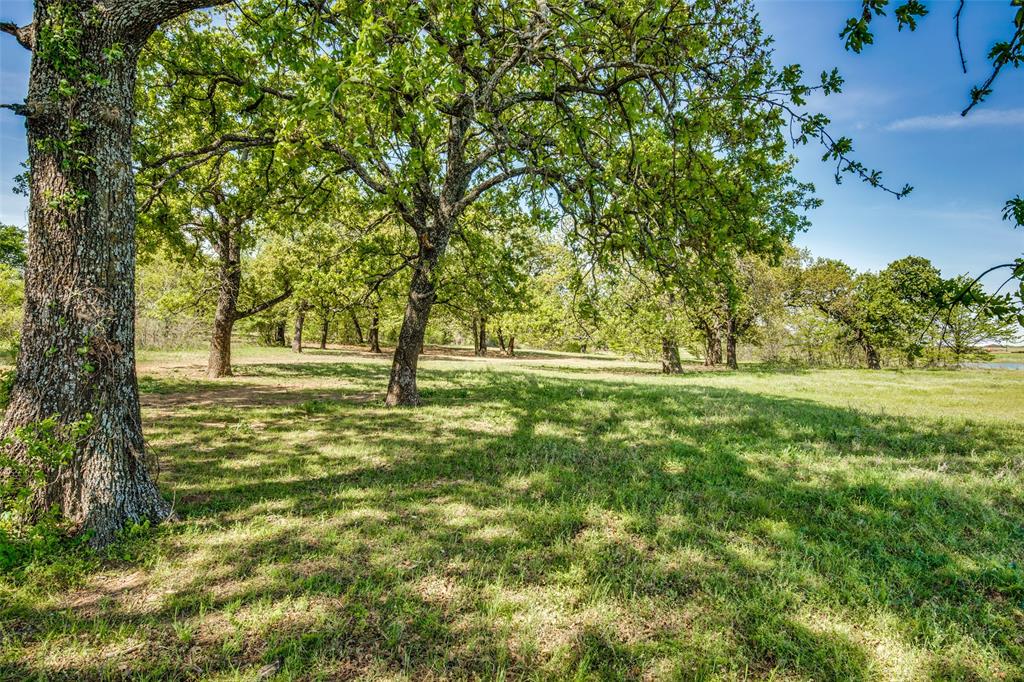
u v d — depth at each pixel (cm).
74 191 424
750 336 3472
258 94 737
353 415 1038
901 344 3200
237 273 1784
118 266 448
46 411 420
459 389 1489
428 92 534
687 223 652
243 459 693
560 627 327
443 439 823
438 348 5506
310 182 1161
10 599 337
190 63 887
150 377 1606
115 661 283
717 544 442
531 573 392
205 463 668
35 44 416
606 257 848
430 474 636
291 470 645
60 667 278
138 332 2852
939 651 307
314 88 472
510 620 330
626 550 432
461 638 313
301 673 279
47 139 416
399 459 702
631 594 366
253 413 1034
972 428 945
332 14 625
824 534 471
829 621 336
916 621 331
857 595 364
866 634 324
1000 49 219
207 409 1081
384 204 1033
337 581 373
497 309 1470
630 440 823
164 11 448
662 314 1210
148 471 473
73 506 418
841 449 783
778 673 290
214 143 841
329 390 1481
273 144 861
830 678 287
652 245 687
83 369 426
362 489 575
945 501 551
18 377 428
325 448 759
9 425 423
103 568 384
